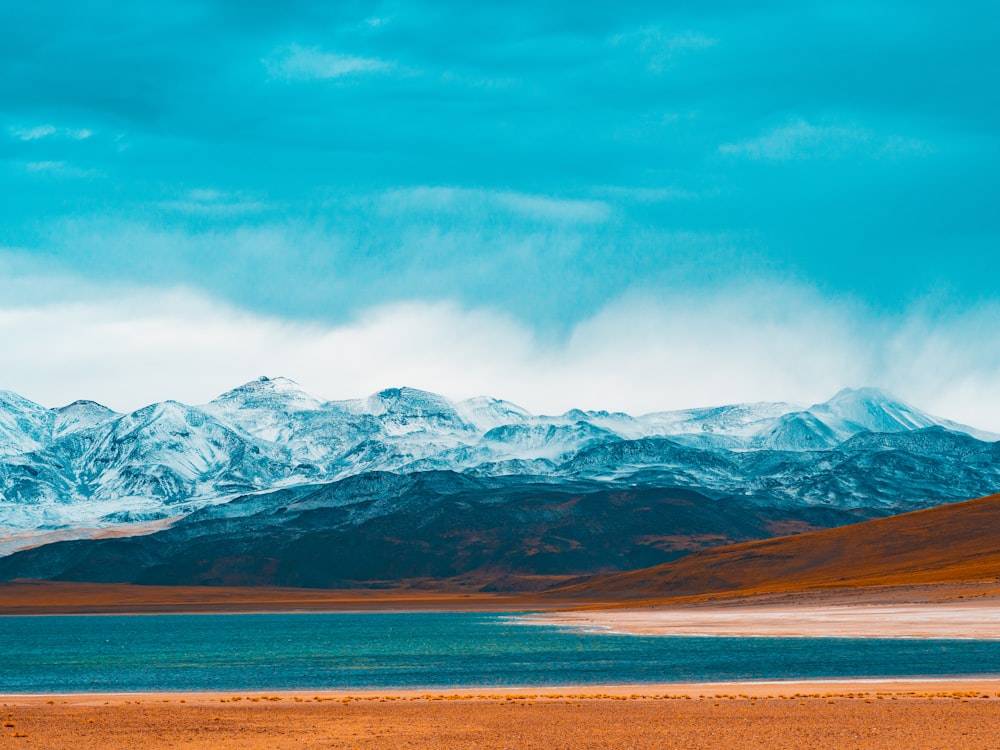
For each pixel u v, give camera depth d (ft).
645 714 282.15
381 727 266.77
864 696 312.50
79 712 310.45
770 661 456.04
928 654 470.39
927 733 241.14
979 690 321.32
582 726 262.47
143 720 288.10
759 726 256.32
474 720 277.03
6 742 251.19
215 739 251.80
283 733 259.60
